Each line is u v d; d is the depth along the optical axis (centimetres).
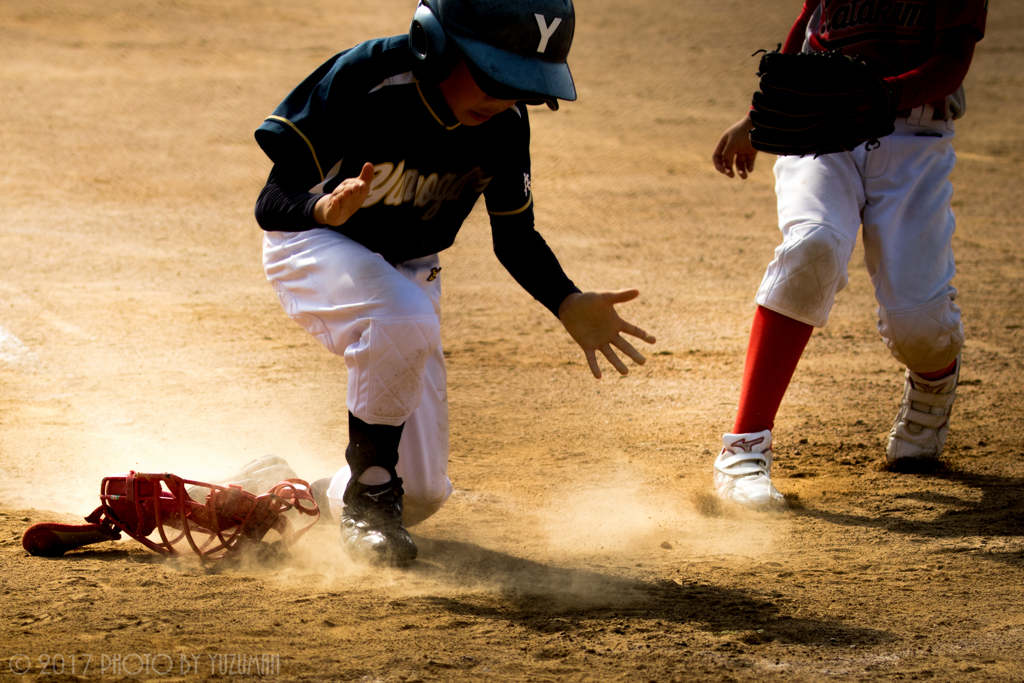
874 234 1689
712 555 1366
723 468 1647
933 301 1666
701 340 2942
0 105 6588
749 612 1155
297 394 2264
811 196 1645
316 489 1450
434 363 1406
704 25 10456
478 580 1241
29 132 5988
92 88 7188
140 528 1284
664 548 1392
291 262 1305
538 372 2589
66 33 8862
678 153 6231
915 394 1797
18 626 1045
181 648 998
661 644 1055
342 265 1262
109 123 6328
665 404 2297
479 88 1213
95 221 4350
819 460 1877
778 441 1998
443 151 1285
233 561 1280
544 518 1523
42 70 7625
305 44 8825
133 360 2522
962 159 6159
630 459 1873
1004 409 2211
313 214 1191
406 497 1385
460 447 1947
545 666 994
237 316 3045
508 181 1376
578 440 2005
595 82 8125
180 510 1276
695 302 3412
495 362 2686
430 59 1187
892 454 1823
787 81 1469
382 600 1158
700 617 1137
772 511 1573
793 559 1354
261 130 1230
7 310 2980
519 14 1179
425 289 1426
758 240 4447
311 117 1223
